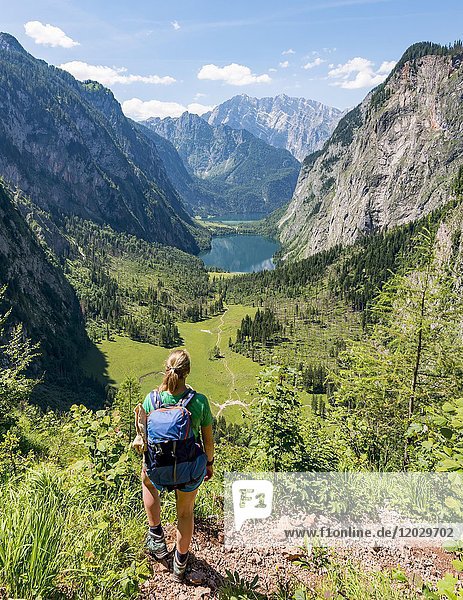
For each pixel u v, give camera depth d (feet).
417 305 33.73
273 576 16.72
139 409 15.80
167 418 14.61
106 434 21.83
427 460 24.71
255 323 652.07
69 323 561.84
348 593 15.61
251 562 17.53
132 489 21.21
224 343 647.56
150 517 16.24
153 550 16.28
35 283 530.68
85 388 444.55
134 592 14.05
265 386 27.45
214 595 14.83
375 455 31.22
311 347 600.39
